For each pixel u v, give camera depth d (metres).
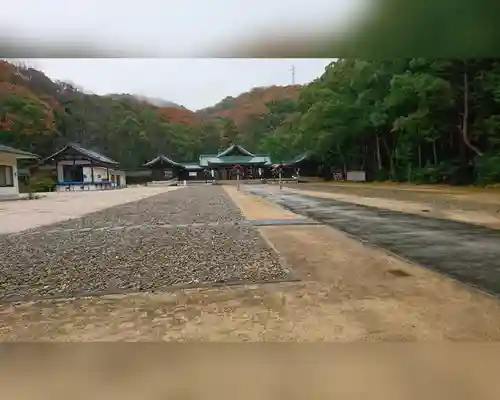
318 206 14.04
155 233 7.96
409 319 2.98
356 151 42.66
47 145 47.84
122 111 63.44
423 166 30.20
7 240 7.38
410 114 24.34
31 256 5.88
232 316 3.14
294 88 82.62
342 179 46.66
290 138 50.22
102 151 58.00
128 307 3.45
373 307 3.28
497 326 2.81
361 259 5.19
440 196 16.00
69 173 40.22
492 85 20.38
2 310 3.42
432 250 5.71
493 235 6.99
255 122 75.75
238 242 6.70
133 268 5.00
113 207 15.17
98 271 4.88
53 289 4.10
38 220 10.75
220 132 73.50
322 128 37.56
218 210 13.03
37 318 3.19
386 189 23.39
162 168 56.72
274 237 7.17
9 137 40.28
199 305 3.45
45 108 42.69
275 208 13.45
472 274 4.32
